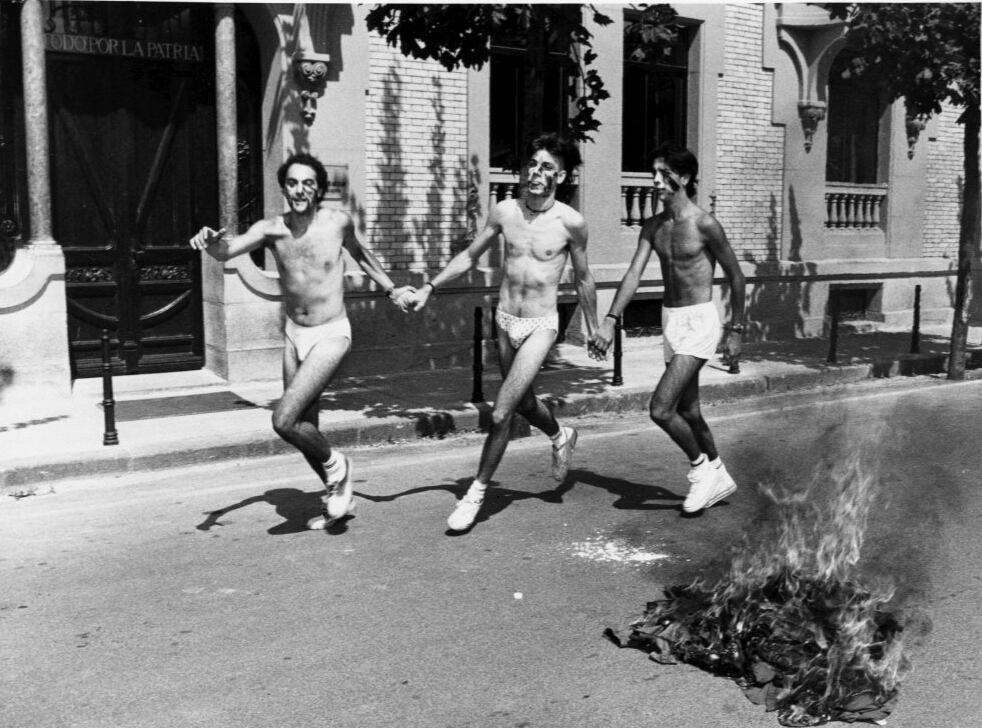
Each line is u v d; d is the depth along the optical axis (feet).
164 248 35.35
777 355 44.19
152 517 21.31
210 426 28.12
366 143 37.45
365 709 12.87
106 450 24.93
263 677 13.79
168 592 16.96
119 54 33.96
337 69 36.35
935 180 57.36
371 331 37.86
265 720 12.60
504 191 42.70
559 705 12.93
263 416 29.58
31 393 31.27
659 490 23.50
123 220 34.55
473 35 31.27
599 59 43.32
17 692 13.38
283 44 35.22
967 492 22.94
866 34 38.81
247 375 35.09
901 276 55.67
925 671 13.78
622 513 21.62
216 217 36.32
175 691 13.38
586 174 43.57
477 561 18.52
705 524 20.74
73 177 33.63
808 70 50.37
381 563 18.40
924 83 38.63
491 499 22.72
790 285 50.55
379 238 38.19
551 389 34.63
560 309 44.42
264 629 15.40
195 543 19.57
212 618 15.84
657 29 32.30
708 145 47.44
